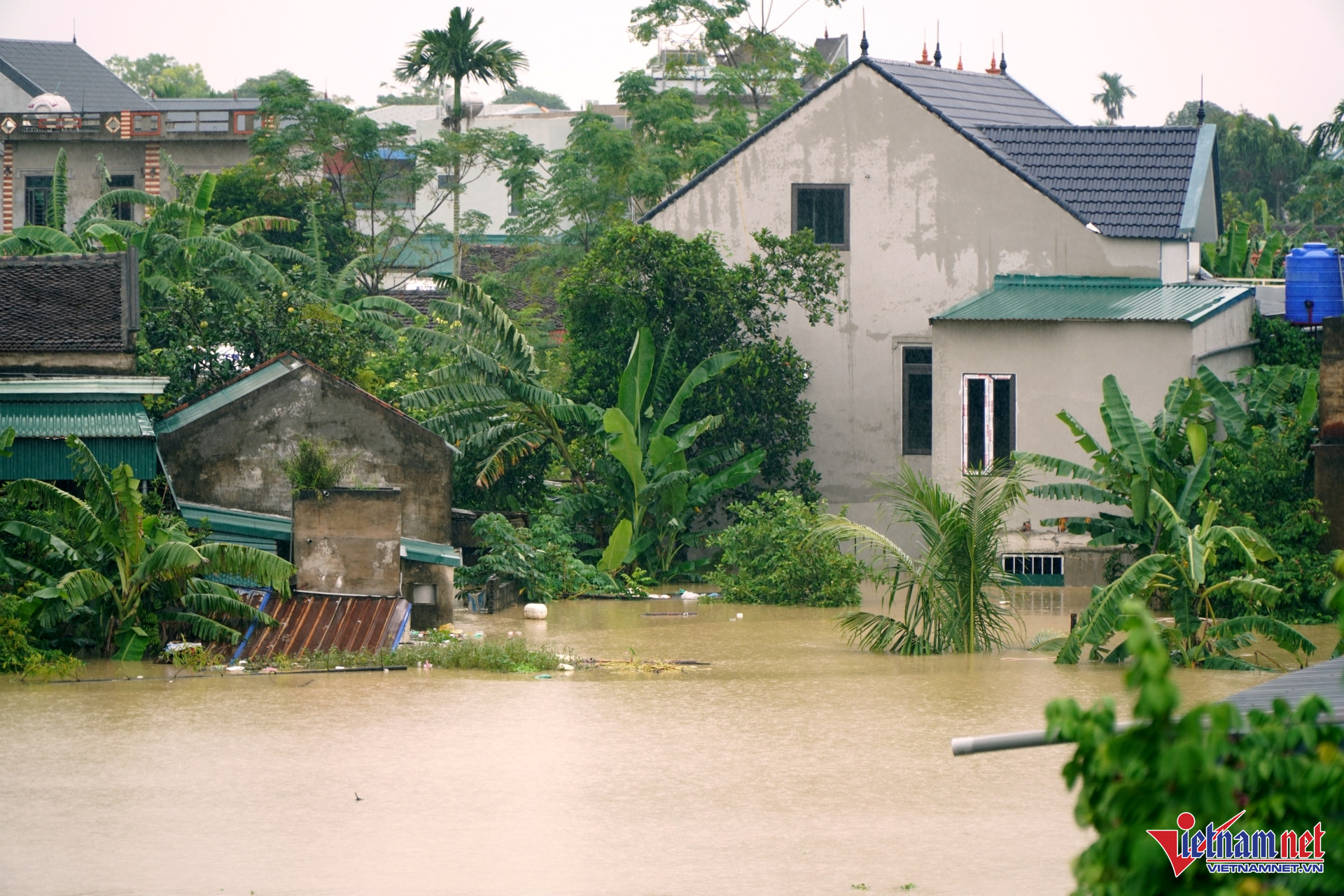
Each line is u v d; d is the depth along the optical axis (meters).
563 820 31.22
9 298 65.75
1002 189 81.00
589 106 140.75
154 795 33.16
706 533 80.06
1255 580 51.16
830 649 55.50
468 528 69.56
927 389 83.31
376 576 56.69
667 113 132.25
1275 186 190.25
